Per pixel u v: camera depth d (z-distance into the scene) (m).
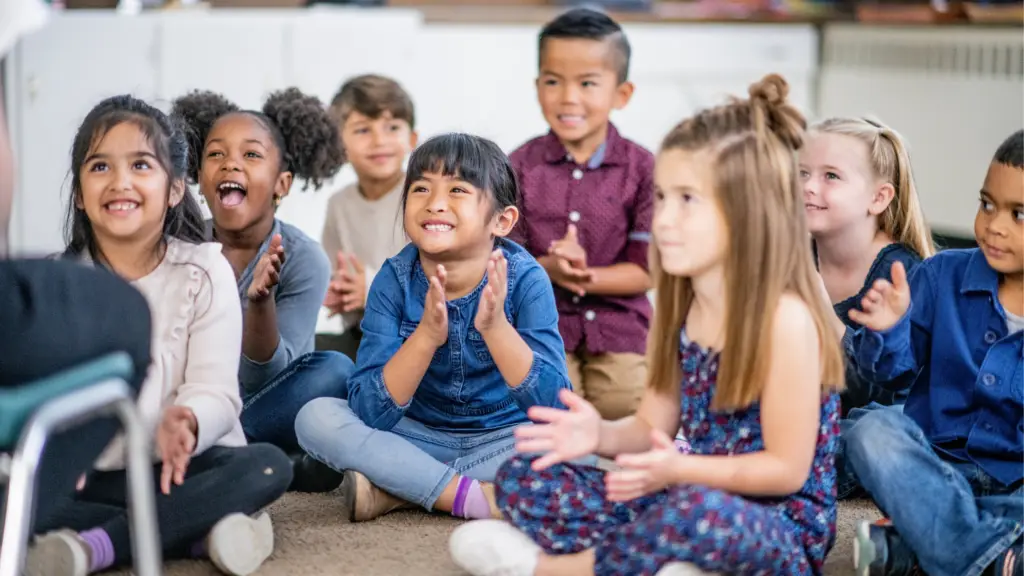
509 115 4.09
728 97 1.73
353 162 2.77
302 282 2.32
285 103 2.51
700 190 1.58
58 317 1.38
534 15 4.07
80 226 1.89
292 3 3.71
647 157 2.61
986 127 3.77
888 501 1.67
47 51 3.38
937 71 3.97
